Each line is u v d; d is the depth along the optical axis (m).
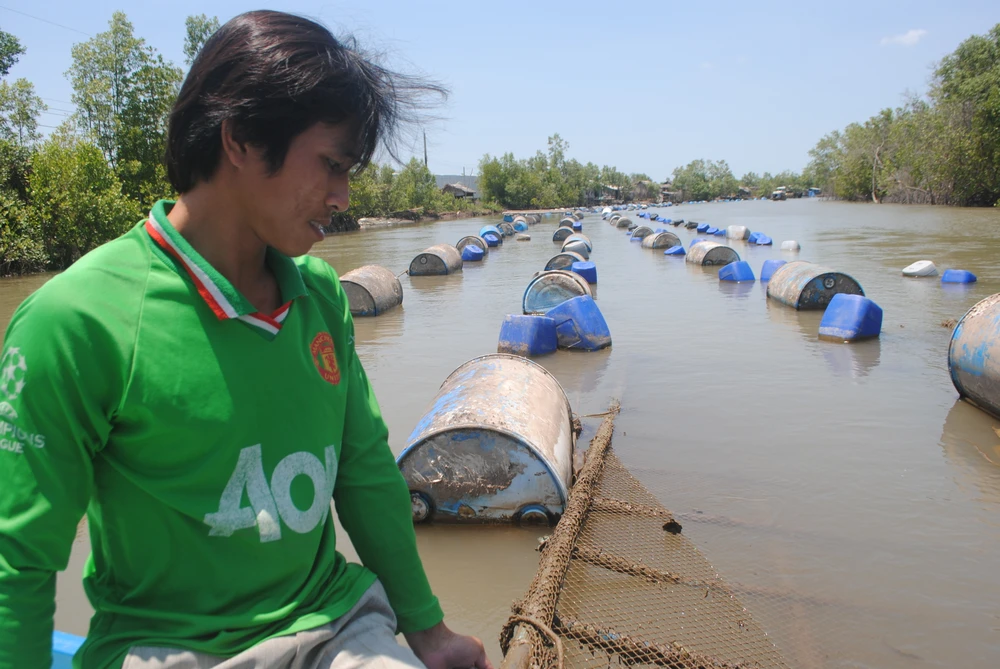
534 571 4.79
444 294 17.83
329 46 1.54
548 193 92.19
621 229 46.47
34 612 1.36
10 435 1.33
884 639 3.89
